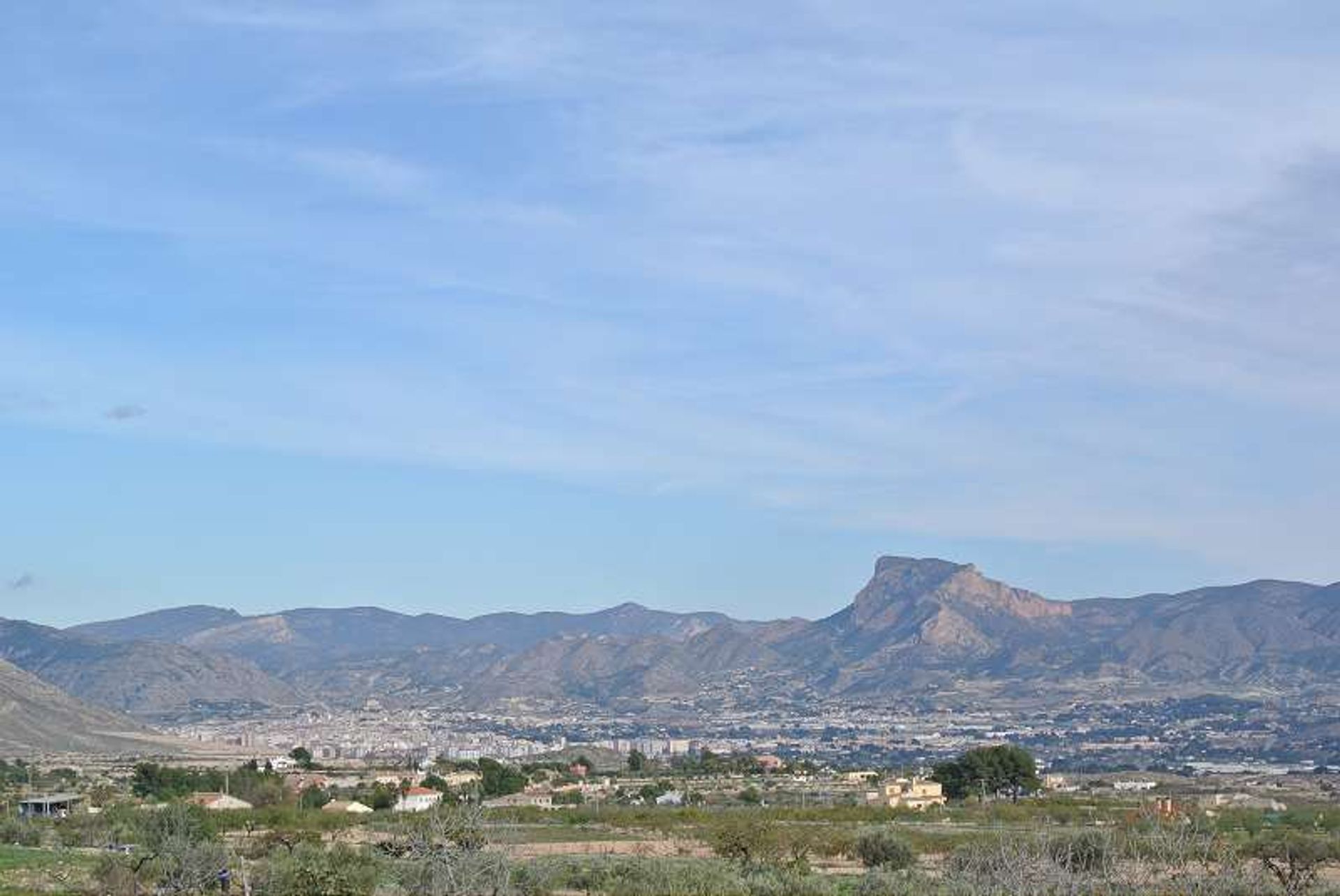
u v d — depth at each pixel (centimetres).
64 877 9838
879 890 8562
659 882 9212
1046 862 6956
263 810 15812
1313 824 14300
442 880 6681
